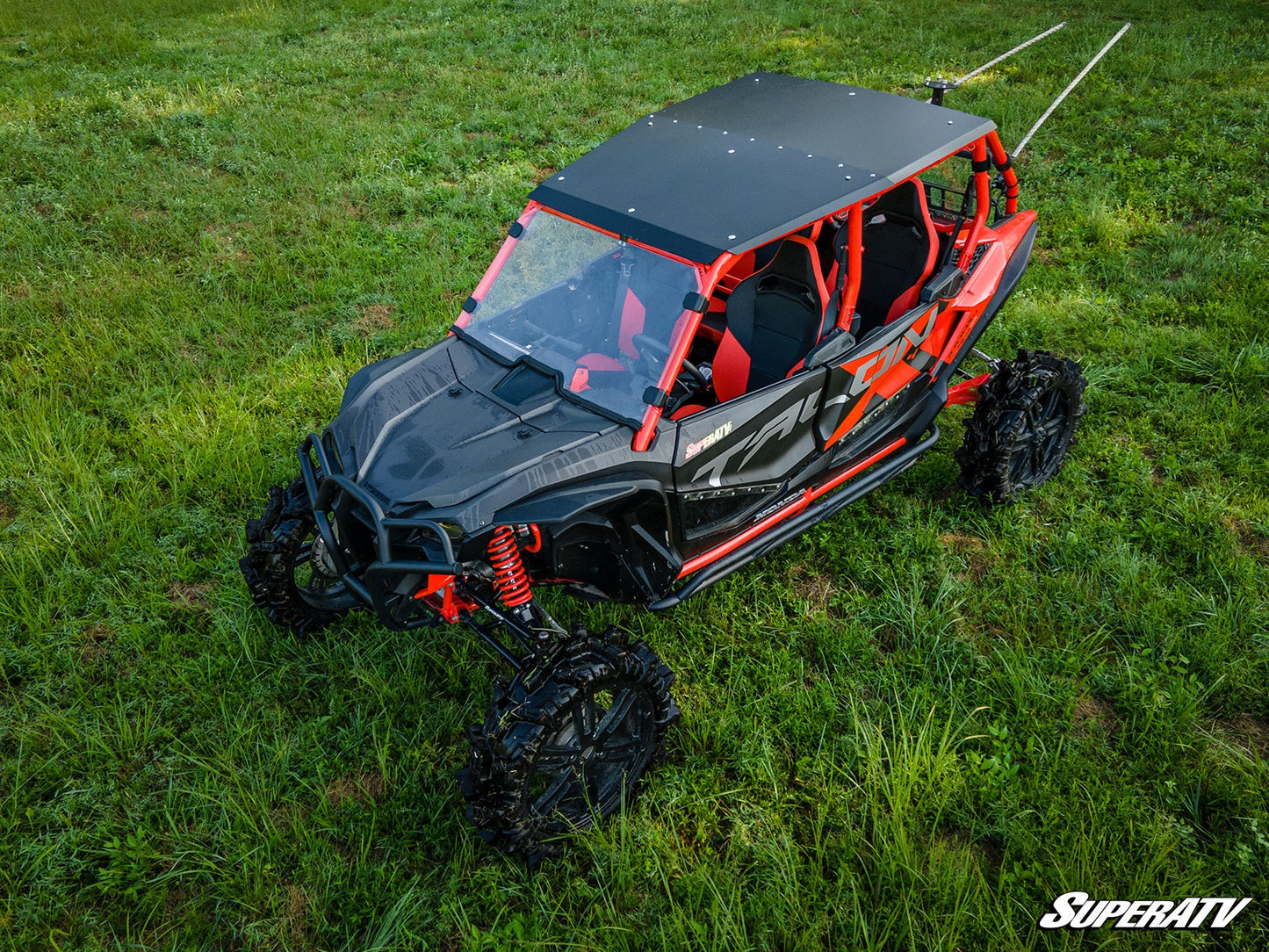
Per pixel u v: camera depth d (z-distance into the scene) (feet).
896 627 15.89
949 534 18.20
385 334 23.57
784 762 13.65
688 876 11.80
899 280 17.60
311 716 14.51
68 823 12.76
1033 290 25.13
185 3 59.67
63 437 19.83
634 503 13.24
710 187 14.30
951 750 13.65
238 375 22.44
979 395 18.03
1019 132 34.60
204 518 17.95
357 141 35.65
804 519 16.30
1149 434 19.99
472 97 40.24
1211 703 14.37
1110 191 30.19
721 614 16.06
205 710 14.44
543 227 14.94
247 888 11.89
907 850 11.74
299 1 59.47
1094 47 43.47
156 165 34.55
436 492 12.12
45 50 49.83
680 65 43.32
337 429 13.94
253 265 27.40
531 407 13.56
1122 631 15.67
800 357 15.78
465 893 12.07
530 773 11.55
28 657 15.17
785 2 53.57
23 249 27.91
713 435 13.87
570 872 12.18
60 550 17.24
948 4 52.08
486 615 14.99
